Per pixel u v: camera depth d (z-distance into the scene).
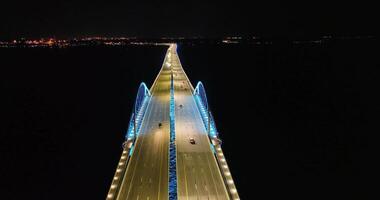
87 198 65.25
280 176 72.31
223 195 58.72
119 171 66.62
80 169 76.88
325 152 85.25
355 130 100.44
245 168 74.81
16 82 174.25
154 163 69.38
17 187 70.56
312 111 119.69
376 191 67.88
